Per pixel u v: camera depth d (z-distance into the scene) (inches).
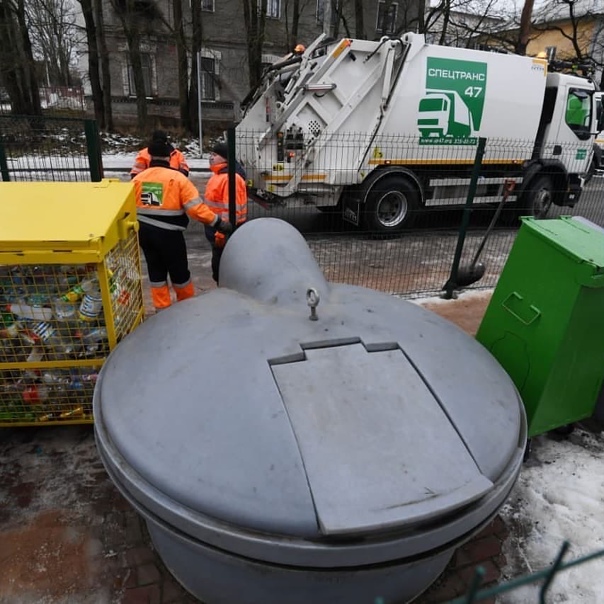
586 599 87.6
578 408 122.4
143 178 167.9
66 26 957.2
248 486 61.4
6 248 94.0
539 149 366.6
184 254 181.6
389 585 73.1
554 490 112.7
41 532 96.2
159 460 65.9
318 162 305.9
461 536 66.1
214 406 69.2
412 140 319.3
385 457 63.7
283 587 68.1
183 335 83.5
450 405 72.6
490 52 322.7
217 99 987.3
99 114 832.9
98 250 96.1
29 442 120.6
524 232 114.3
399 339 82.4
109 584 86.8
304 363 74.6
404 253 303.9
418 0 869.2
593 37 1163.3
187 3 909.2
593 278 100.7
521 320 115.0
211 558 63.7
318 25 1008.9
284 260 97.7
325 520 57.3
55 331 108.0
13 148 227.1
